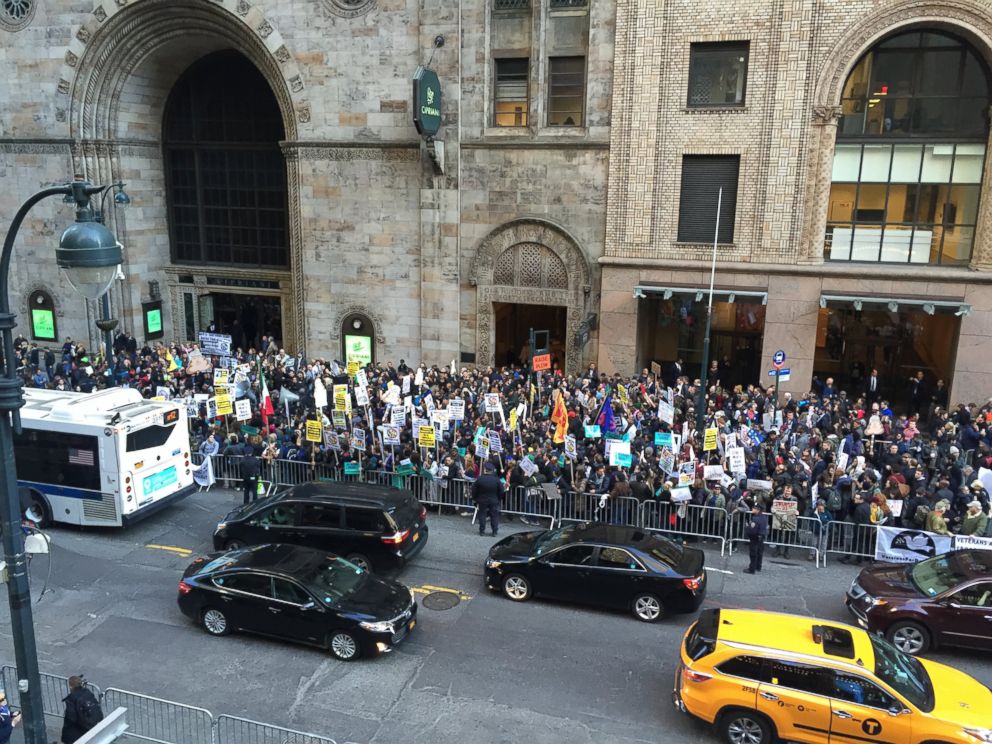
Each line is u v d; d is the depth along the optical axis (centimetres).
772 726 1037
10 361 870
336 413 2039
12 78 3108
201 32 2970
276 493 1717
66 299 3269
